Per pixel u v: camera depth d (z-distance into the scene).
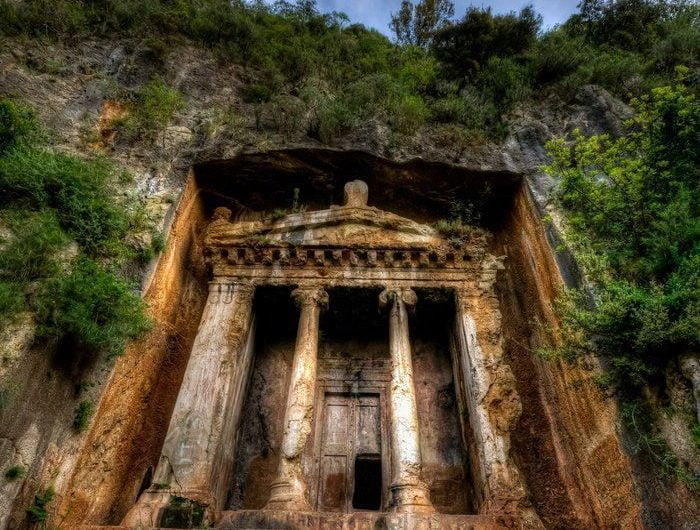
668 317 7.41
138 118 13.81
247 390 12.38
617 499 8.70
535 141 15.37
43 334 7.60
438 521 8.17
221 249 12.72
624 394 8.45
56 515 7.31
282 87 16.89
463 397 11.79
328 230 13.14
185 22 17.72
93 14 16.33
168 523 8.04
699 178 8.91
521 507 8.77
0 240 8.09
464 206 15.50
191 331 12.61
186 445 9.36
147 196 11.99
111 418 9.06
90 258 9.31
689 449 6.88
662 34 20.31
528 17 19.98
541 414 11.89
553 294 11.84
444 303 12.70
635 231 9.14
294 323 13.72
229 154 13.82
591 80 17.48
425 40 24.17
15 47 13.61
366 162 14.54
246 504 10.84
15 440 6.80
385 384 12.82
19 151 9.71
